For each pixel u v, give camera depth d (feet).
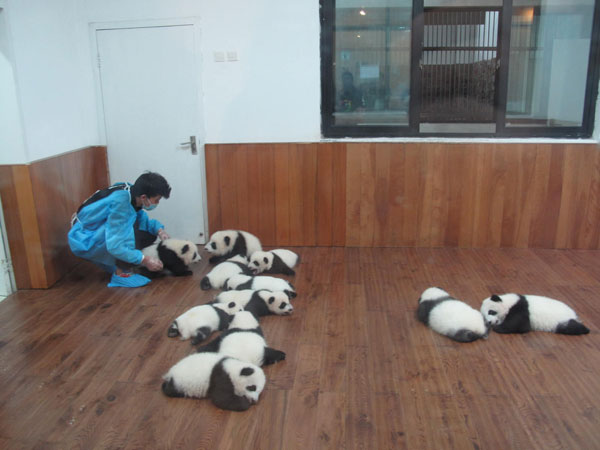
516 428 7.99
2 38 11.66
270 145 15.39
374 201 15.56
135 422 8.24
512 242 15.61
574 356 9.87
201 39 14.88
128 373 9.55
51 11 13.66
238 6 14.61
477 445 7.65
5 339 10.77
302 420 8.23
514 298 10.87
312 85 14.99
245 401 8.46
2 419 8.36
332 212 15.74
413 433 7.91
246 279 12.39
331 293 12.71
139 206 12.99
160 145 15.67
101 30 15.03
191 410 8.51
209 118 15.39
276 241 16.11
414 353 10.05
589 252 15.24
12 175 12.44
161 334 10.90
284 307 11.38
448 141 14.98
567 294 12.48
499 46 14.67
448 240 15.71
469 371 9.45
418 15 14.52
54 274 13.46
